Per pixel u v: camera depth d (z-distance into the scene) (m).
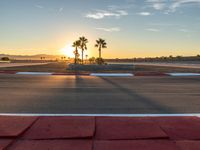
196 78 23.86
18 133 5.82
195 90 14.77
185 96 12.41
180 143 5.36
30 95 12.34
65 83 18.31
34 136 5.73
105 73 30.19
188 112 8.65
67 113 8.36
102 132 6.05
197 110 9.01
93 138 5.62
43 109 9.03
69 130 6.16
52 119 7.31
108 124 6.79
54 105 9.81
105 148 5.03
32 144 5.25
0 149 4.97
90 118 7.49
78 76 25.83
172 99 11.47
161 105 9.97
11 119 7.29
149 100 11.15
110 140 5.49
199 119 7.51
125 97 11.98
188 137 5.77
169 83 18.91
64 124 6.74
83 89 14.88
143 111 8.79
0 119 7.29
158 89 15.17
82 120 7.21
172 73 29.92
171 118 7.61
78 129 6.24
